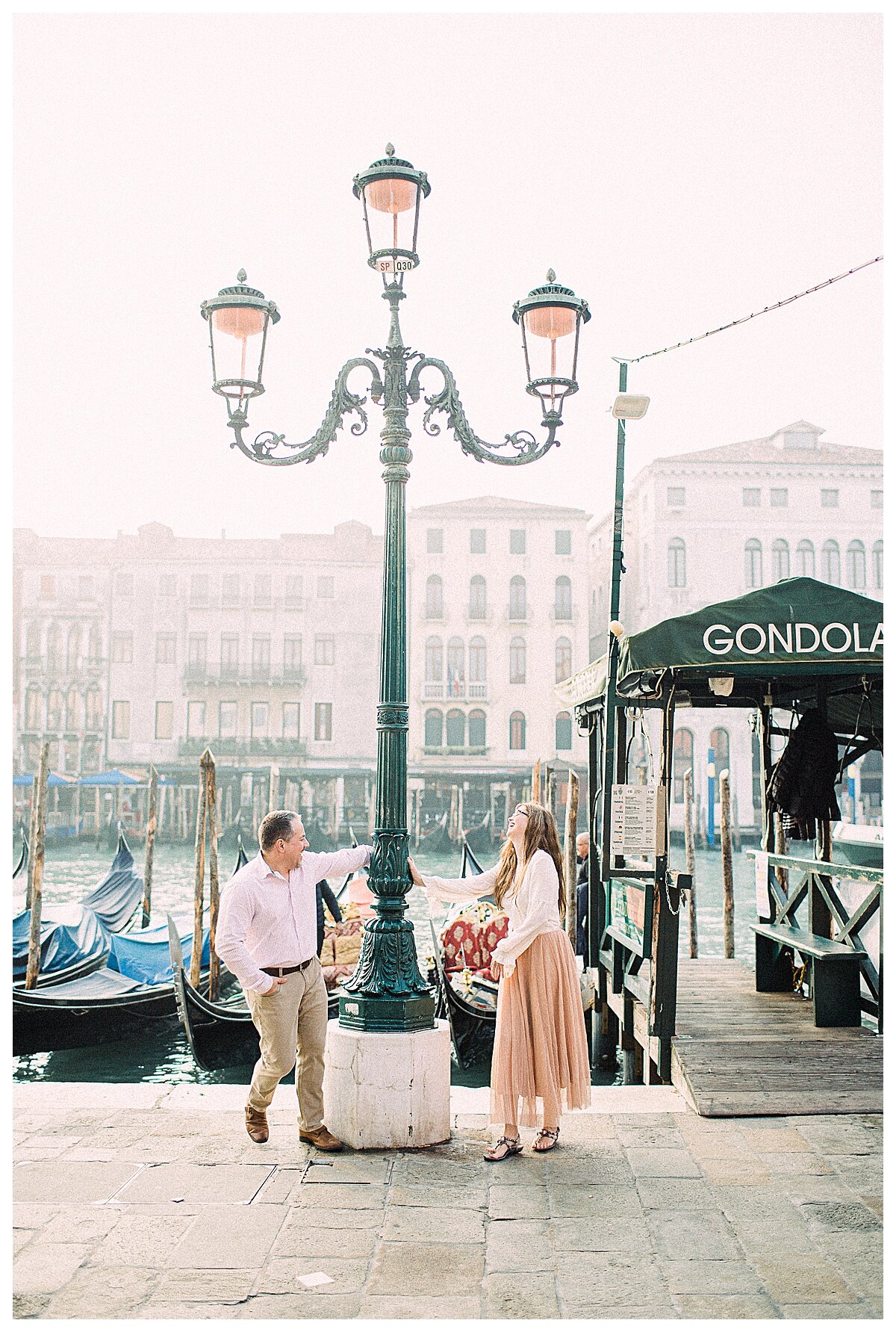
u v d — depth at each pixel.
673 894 6.64
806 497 49.16
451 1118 5.36
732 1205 4.21
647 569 49.44
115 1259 3.71
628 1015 8.29
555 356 5.59
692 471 49.03
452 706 50.75
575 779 13.23
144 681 51.75
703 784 46.06
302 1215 4.10
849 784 40.72
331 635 51.91
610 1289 3.51
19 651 51.94
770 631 5.98
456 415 5.45
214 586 52.12
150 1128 5.10
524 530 51.78
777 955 8.20
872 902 6.86
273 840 4.76
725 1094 5.55
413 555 51.62
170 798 50.75
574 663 51.12
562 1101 5.34
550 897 4.85
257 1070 4.85
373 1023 4.94
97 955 13.46
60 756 51.59
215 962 11.84
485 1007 10.27
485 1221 4.05
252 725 51.59
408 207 5.28
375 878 5.14
